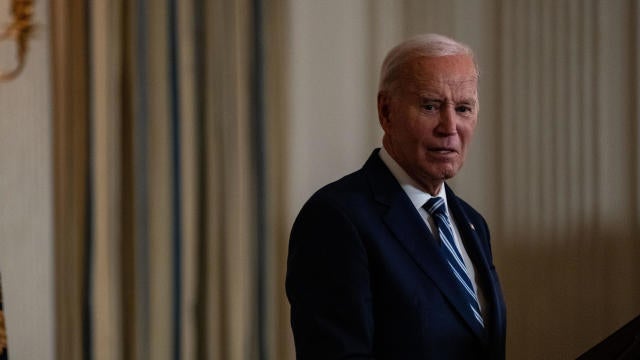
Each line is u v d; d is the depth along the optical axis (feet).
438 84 13.33
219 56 29.78
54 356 28.09
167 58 28.91
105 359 28.12
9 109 27.66
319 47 32.37
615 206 34.99
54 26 27.94
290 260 13.66
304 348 13.00
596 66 34.78
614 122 34.91
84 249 27.84
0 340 21.29
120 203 28.43
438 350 13.00
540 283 34.53
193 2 29.45
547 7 34.47
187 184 29.30
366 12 33.06
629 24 34.88
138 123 28.48
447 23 33.71
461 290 13.43
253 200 30.35
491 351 13.55
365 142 33.09
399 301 13.03
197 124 29.48
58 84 27.89
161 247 28.81
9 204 27.73
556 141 34.58
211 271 29.68
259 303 30.45
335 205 13.35
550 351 34.63
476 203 34.01
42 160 28.07
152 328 28.68
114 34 28.32
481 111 33.96
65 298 27.91
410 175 14.07
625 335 13.56
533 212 34.47
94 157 27.89
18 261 27.81
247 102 30.19
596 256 34.91
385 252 13.17
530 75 34.35
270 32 30.81
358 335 12.68
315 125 32.35
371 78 33.12
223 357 29.94
